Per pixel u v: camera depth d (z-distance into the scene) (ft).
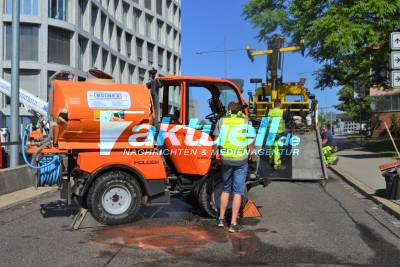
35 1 122.01
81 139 25.17
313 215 27.96
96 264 18.33
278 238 22.35
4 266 18.13
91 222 25.44
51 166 27.14
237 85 28.48
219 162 26.02
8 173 35.76
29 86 122.42
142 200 25.85
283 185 42.29
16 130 44.37
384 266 18.11
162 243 21.45
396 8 64.85
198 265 18.16
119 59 162.91
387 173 32.27
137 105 25.39
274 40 67.05
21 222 26.08
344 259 18.98
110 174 24.97
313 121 62.28
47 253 19.86
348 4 69.36
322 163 45.29
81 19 135.95
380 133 158.20
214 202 26.37
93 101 24.86
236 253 19.80
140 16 185.16
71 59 129.29
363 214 28.32
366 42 70.18
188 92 27.43
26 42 121.80
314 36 68.85
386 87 89.71
